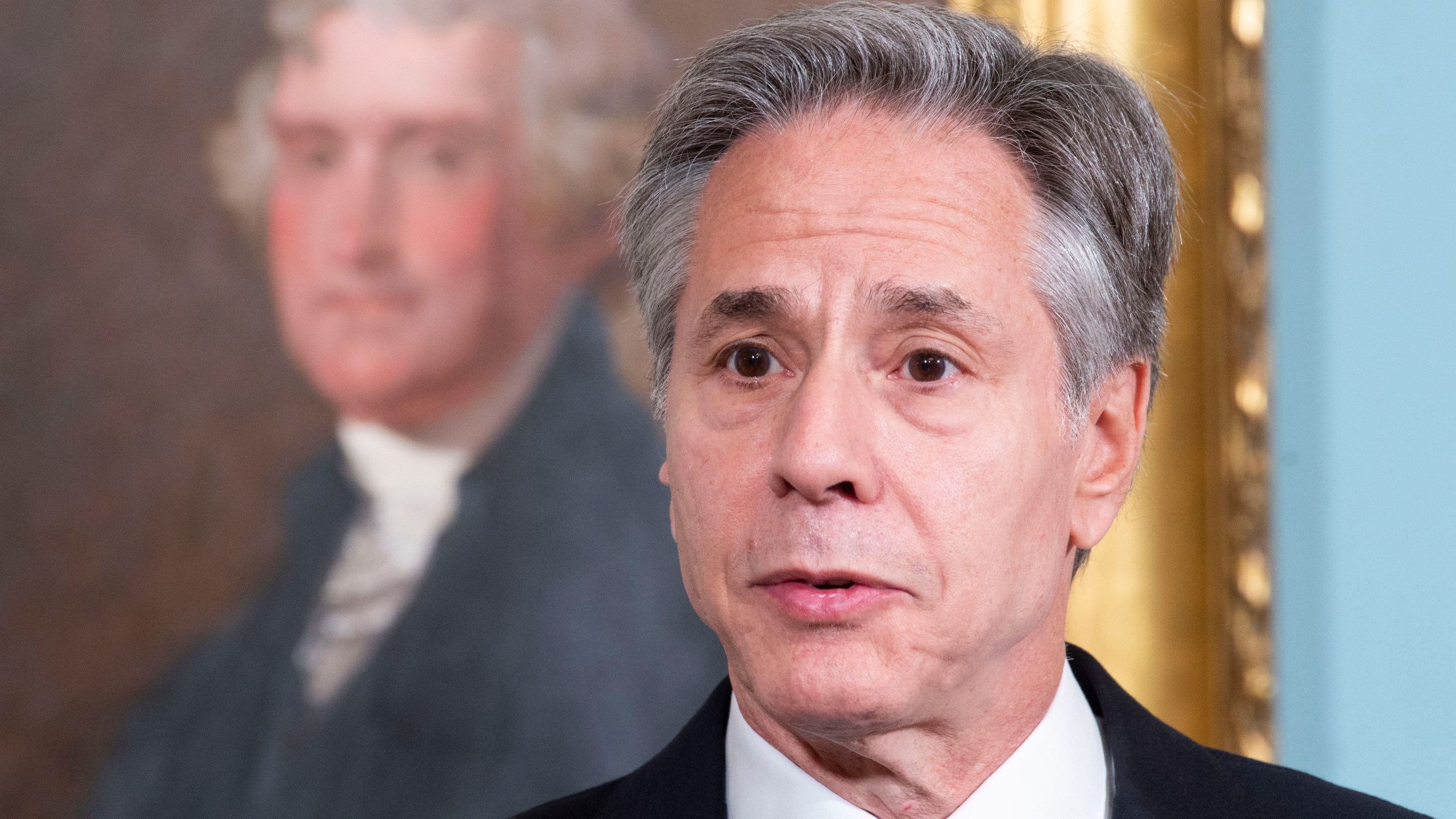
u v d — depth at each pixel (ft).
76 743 14.21
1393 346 13.84
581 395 14.28
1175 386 13.58
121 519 14.38
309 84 14.51
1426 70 13.97
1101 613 13.56
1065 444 7.57
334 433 14.35
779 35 7.91
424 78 14.40
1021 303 7.34
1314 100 14.03
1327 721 13.65
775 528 6.99
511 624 14.01
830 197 7.29
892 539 6.91
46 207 14.61
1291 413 13.87
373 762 13.98
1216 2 13.58
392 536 14.20
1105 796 8.11
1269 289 13.61
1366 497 13.76
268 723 14.11
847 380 7.06
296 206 14.46
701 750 8.41
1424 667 13.61
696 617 14.03
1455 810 13.50
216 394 14.43
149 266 14.53
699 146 7.95
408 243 14.35
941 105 7.53
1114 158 7.81
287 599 14.21
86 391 14.48
